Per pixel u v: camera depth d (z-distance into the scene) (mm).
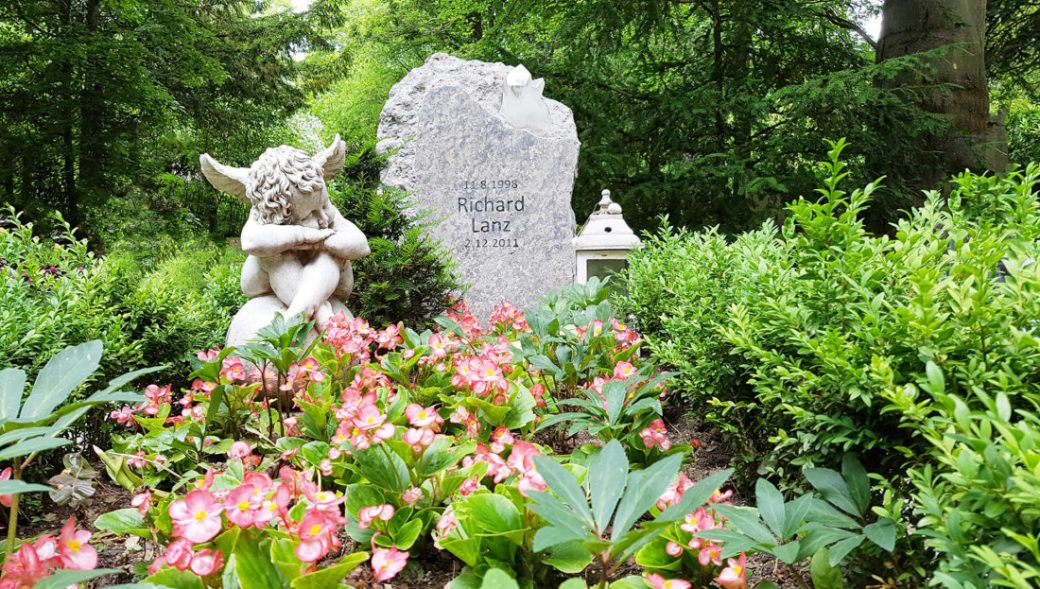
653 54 14250
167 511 2180
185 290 7902
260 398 3701
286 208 4113
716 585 2031
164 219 15812
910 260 2215
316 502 1929
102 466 3609
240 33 18406
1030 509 1344
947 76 11266
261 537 1897
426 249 5621
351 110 21516
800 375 2293
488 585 1480
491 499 2072
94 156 14070
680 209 12344
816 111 10930
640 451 2852
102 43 13102
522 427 3127
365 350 3689
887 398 1891
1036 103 16422
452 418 2859
